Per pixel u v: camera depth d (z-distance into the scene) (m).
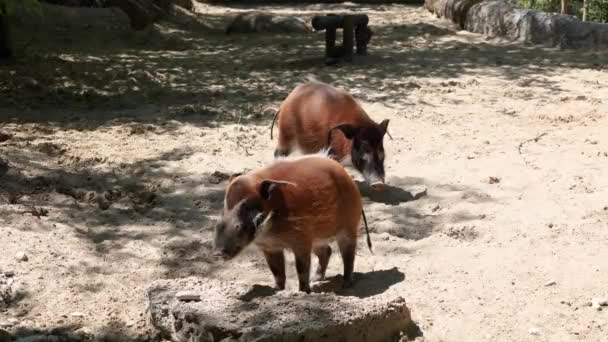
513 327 4.72
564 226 6.29
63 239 6.04
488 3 18.30
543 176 7.63
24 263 5.52
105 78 12.38
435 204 6.95
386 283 5.39
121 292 5.26
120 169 7.86
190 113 10.32
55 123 9.66
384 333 4.51
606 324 4.70
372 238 6.22
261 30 18.70
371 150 6.53
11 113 10.11
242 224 4.43
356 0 28.56
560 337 4.59
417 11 24.30
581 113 10.23
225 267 5.71
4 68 12.66
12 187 7.12
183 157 8.31
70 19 17.12
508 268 5.54
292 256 5.91
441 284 5.33
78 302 5.10
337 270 5.70
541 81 12.41
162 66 13.78
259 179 4.62
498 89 11.84
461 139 9.06
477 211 6.75
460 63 14.10
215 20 21.39
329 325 4.26
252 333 4.15
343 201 5.03
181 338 4.44
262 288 4.76
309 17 22.81
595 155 8.31
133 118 10.02
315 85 7.05
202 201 7.02
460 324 4.76
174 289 4.76
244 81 12.54
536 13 16.59
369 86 12.04
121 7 17.64
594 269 5.44
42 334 4.63
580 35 15.66
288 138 7.00
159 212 6.75
